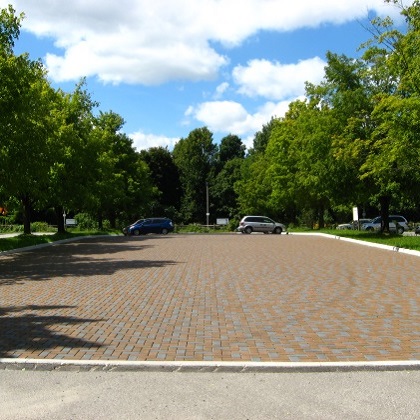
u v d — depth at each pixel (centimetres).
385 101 2120
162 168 8925
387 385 546
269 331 779
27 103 2212
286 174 5028
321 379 568
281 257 1970
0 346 700
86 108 3931
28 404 505
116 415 478
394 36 2158
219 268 1614
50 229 5722
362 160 2944
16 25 2317
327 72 3203
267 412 481
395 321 836
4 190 2314
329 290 1155
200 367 602
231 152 10512
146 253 2255
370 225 5216
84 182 3700
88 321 855
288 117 5191
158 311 938
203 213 9431
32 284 1312
